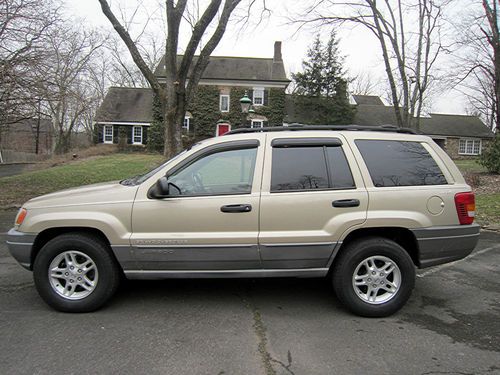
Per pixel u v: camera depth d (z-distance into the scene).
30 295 4.48
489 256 6.49
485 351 3.34
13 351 3.23
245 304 4.29
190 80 11.09
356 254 3.96
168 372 2.96
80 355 3.18
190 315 3.99
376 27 17.83
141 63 11.07
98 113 36.59
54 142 36.59
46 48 11.58
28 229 3.97
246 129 4.26
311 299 4.46
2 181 15.59
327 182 4.01
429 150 4.25
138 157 28.75
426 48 19.31
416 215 4.00
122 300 4.36
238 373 2.96
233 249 3.91
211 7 10.48
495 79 21.31
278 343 3.43
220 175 4.05
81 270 4.02
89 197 4.00
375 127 4.34
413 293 4.75
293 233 3.92
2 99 11.10
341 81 34.88
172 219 3.91
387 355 3.25
